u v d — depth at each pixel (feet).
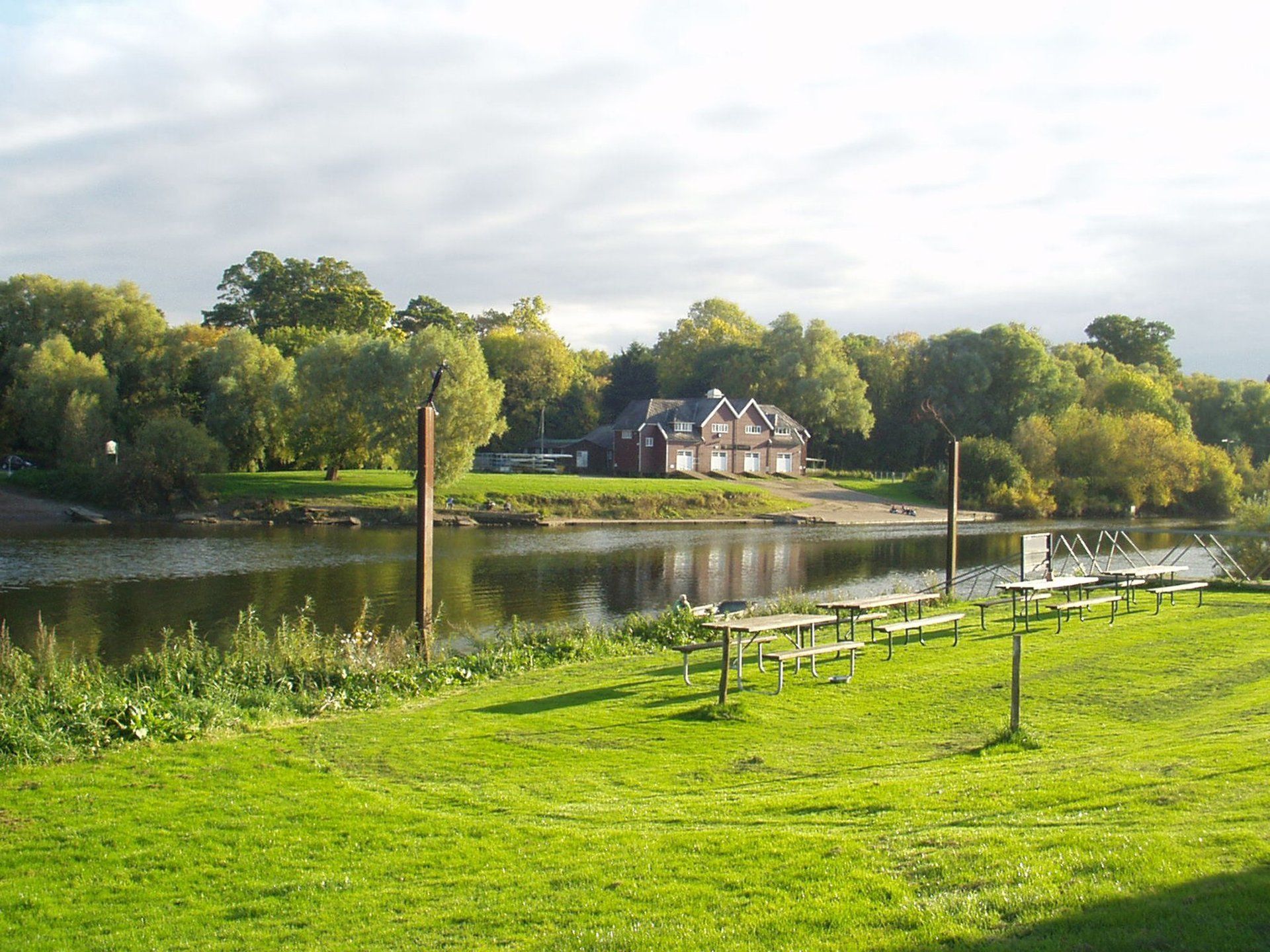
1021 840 23.73
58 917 23.22
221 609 97.09
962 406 318.86
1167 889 19.97
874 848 24.38
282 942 21.47
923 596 64.54
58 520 183.52
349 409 212.64
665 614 72.79
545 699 47.96
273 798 31.86
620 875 23.93
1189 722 38.81
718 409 301.02
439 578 122.62
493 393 216.95
